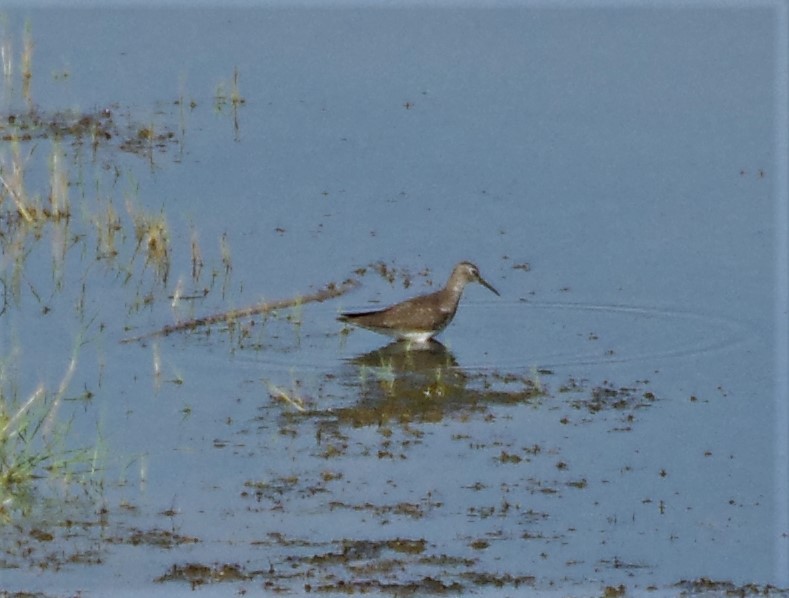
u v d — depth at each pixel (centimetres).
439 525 1584
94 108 2852
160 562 1492
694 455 1761
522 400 1903
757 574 1498
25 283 2228
